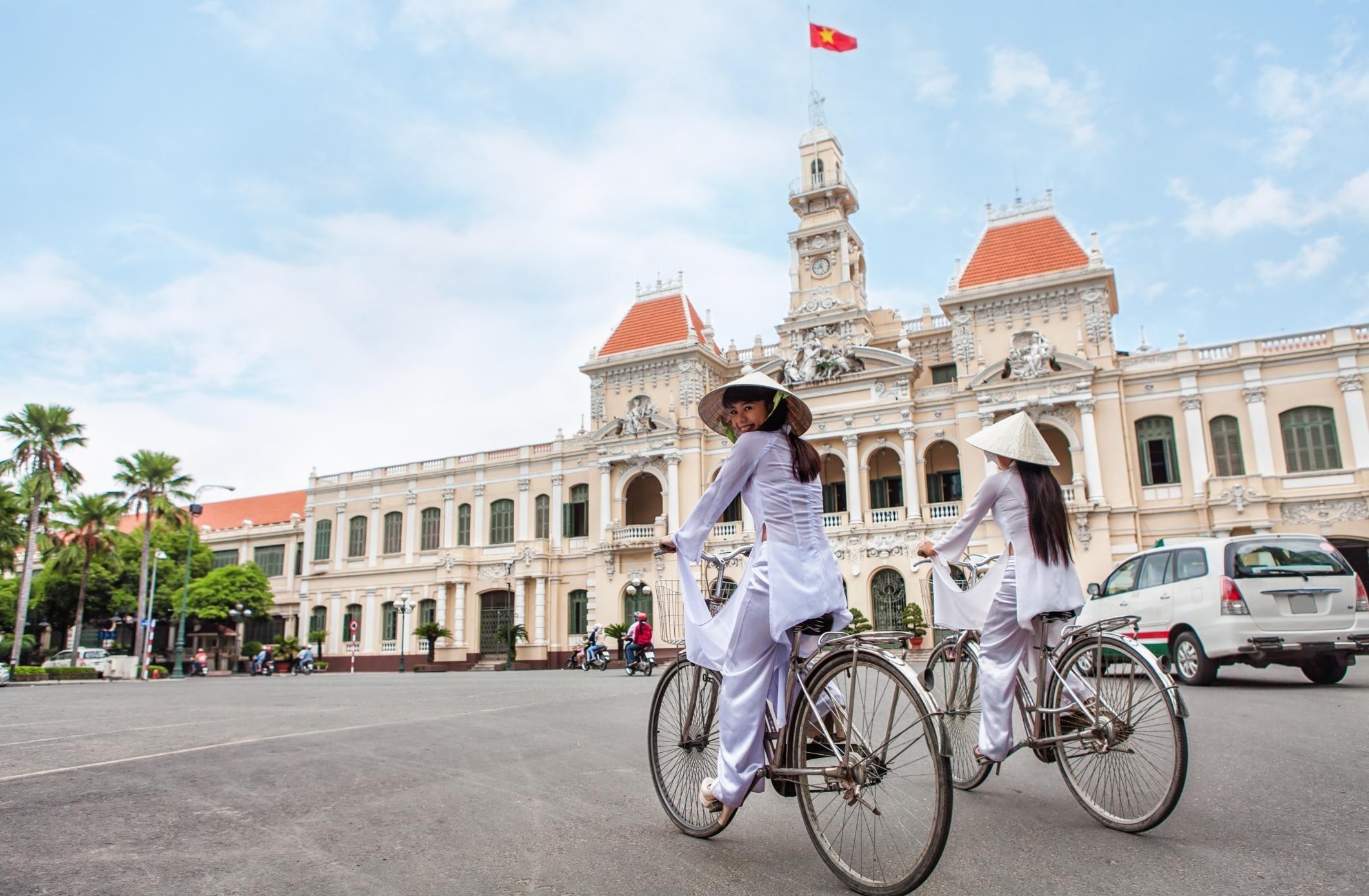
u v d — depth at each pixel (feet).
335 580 187.42
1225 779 21.24
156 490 173.27
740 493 16.16
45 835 17.07
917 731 13.09
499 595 170.30
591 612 156.25
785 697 15.16
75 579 189.98
